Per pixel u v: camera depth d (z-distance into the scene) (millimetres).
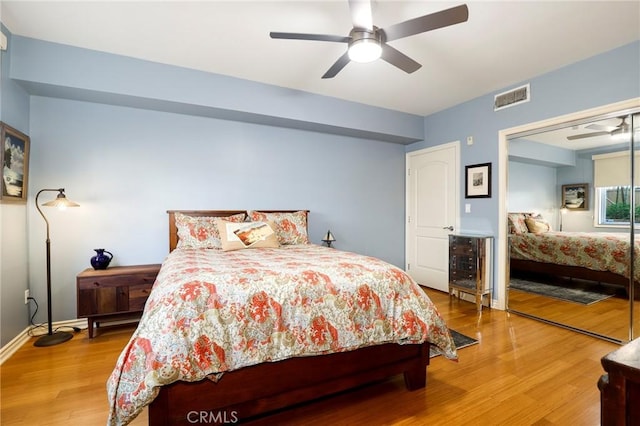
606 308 2736
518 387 1907
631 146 2561
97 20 2225
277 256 2367
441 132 4207
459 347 2463
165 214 3254
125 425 1269
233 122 3559
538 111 3113
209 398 1399
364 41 1868
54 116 2828
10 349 2350
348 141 4309
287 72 3053
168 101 2904
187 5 2066
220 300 1469
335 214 4227
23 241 2617
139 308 2756
